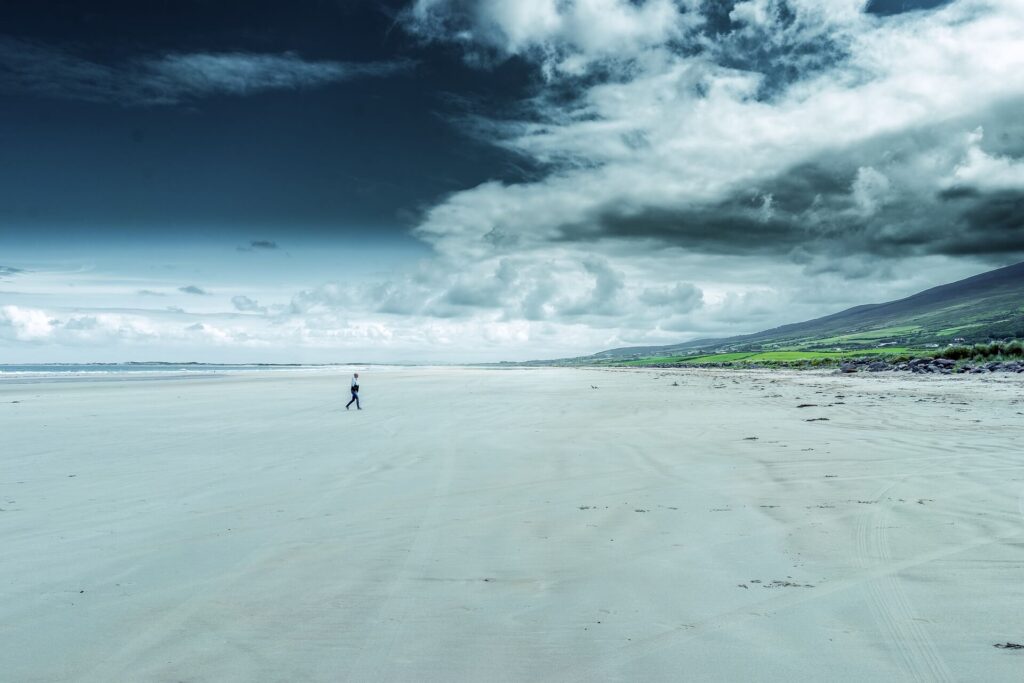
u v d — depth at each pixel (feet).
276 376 237.25
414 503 26.86
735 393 98.22
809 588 16.10
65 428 57.93
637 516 23.91
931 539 19.67
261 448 44.29
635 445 43.14
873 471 30.55
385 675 12.12
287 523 23.77
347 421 64.03
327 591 16.67
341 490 29.71
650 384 143.84
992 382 92.43
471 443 45.91
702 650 12.87
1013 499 24.18
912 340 549.13
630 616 14.70
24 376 224.94
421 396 107.76
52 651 13.38
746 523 22.43
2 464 37.73
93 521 24.22
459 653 13.01
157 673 12.33
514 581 17.24
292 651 13.21
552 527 22.70
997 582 15.97
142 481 32.17
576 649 13.08
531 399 96.02
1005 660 12.09
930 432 43.16
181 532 22.63
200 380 187.21
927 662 12.10
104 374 255.91
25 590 17.02
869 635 13.33
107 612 15.46
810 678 11.60
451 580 17.39
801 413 61.21
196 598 16.31
